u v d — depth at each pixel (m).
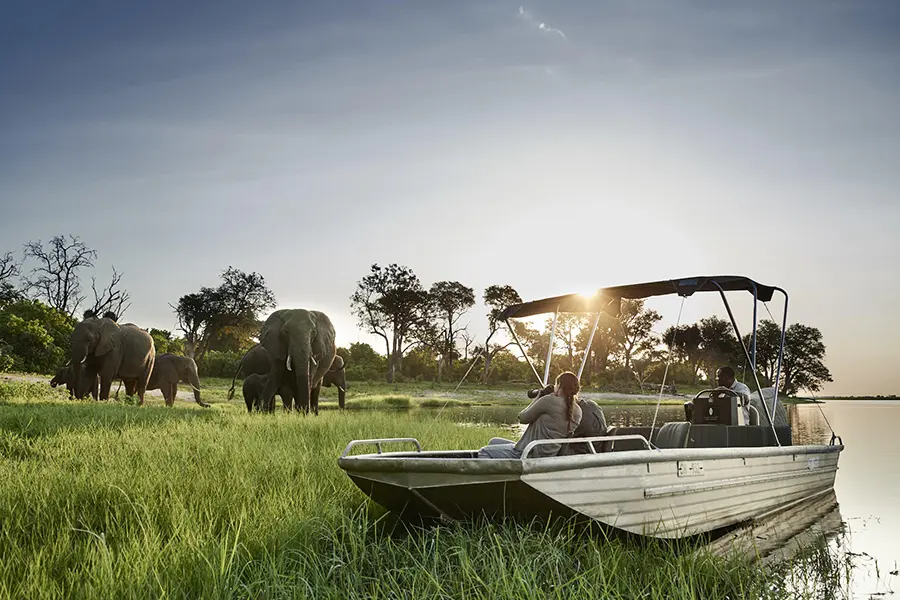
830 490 12.23
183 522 5.89
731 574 6.15
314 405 23.72
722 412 9.66
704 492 7.95
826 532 8.99
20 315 42.72
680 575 5.59
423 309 88.25
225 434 11.55
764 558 7.62
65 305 59.53
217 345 93.19
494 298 84.94
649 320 65.88
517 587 5.05
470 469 6.20
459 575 5.45
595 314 10.09
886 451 19.47
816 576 6.96
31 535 5.75
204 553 5.25
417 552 6.09
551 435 7.57
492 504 6.38
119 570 4.88
